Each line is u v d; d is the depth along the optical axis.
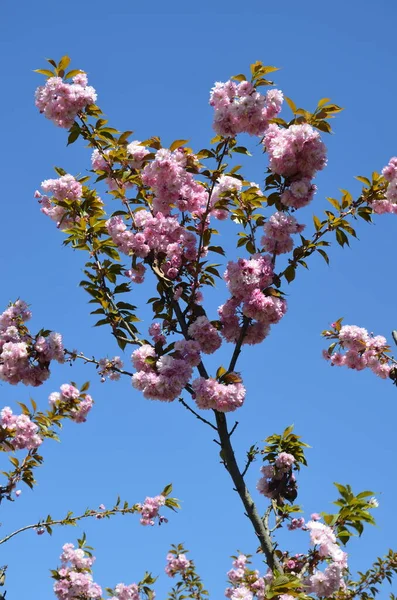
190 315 5.44
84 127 5.90
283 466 5.53
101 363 6.34
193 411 4.98
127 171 5.96
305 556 4.43
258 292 5.00
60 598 8.23
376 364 7.54
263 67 5.25
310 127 5.07
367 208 5.76
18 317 6.14
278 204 5.27
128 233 5.67
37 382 5.92
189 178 5.60
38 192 6.86
